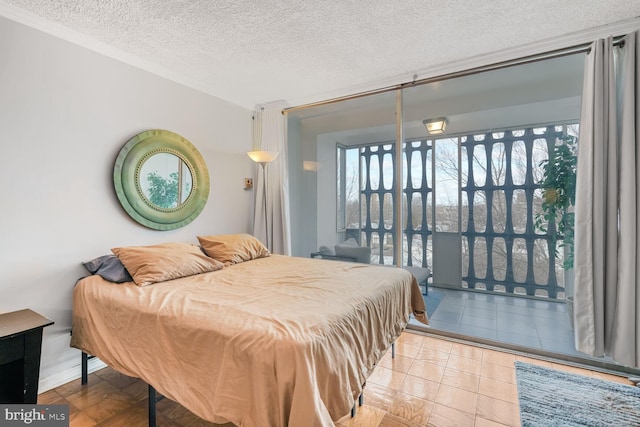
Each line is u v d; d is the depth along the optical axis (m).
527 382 1.95
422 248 2.93
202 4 1.71
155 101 2.54
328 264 2.50
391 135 2.99
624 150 1.86
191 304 1.46
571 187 2.31
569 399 1.77
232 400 1.07
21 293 1.80
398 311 1.93
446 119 2.76
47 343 1.91
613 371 2.04
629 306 1.83
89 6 1.72
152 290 1.71
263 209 3.46
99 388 1.91
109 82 2.23
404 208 2.97
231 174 3.28
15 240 1.78
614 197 1.90
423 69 2.59
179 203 2.71
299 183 3.60
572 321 2.32
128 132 2.35
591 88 1.96
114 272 1.93
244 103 3.42
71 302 2.01
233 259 2.54
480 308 2.72
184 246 2.36
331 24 1.93
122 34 2.03
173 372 1.28
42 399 1.79
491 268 2.67
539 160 2.43
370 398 1.80
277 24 1.93
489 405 1.73
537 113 2.41
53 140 1.93
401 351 2.41
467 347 2.47
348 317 1.33
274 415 0.99
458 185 2.76
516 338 2.52
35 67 1.85
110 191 2.24
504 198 2.59
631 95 1.85
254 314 1.29
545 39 2.11
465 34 2.05
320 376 1.05
